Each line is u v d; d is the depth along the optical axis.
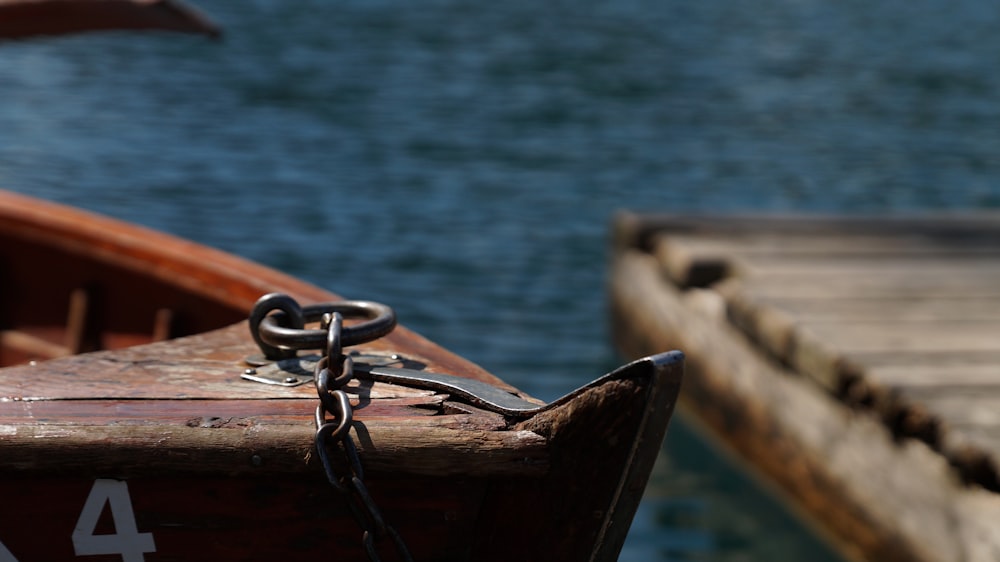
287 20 49.22
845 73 41.44
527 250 19.66
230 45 41.88
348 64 39.44
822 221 16.19
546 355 14.94
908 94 37.41
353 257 18.83
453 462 3.56
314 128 29.27
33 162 24.36
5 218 8.34
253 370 4.16
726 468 12.18
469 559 3.87
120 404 3.78
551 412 3.60
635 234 15.49
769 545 10.37
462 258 19.00
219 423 3.58
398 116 31.31
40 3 6.60
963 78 40.62
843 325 11.61
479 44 45.44
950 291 13.09
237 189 22.94
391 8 54.62
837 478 10.45
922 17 58.84
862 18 57.84
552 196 23.56
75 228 7.92
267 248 19.12
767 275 13.44
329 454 3.54
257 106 31.73
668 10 58.97
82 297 7.82
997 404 9.50
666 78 39.47
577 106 33.94
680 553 10.11
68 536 3.65
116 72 35.50
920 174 26.66
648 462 3.52
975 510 8.61
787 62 43.66
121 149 25.92
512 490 3.72
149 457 3.50
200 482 3.64
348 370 3.68
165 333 7.13
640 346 14.94
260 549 3.75
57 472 3.51
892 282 13.37
